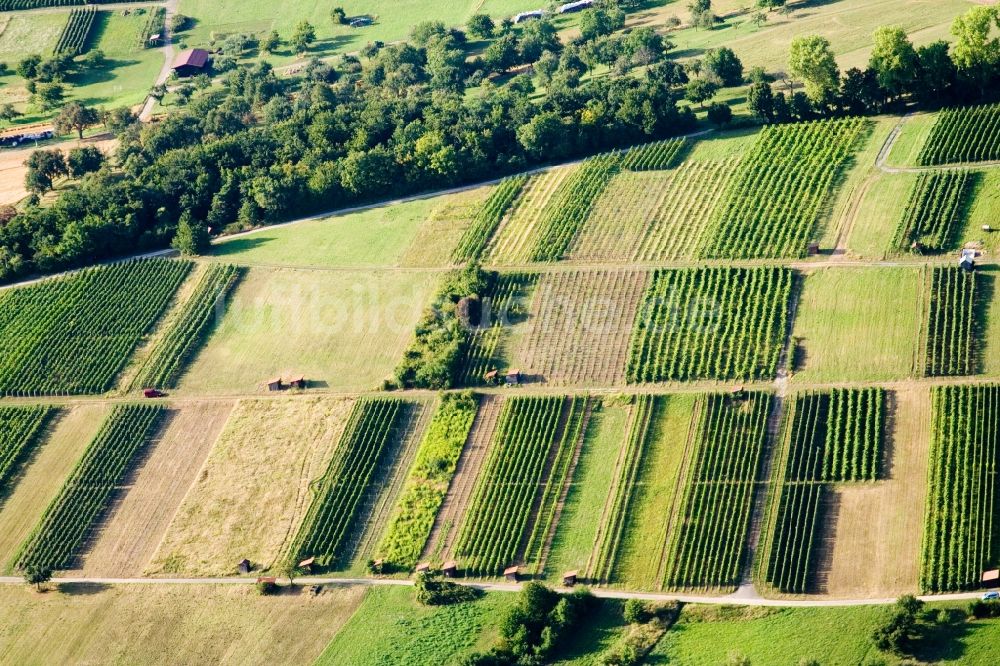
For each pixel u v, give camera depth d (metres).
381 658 157.00
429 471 182.62
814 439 171.50
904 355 179.25
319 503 180.50
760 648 146.88
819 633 146.88
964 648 138.75
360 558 173.38
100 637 168.12
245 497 185.25
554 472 178.12
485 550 169.38
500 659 152.75
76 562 181.12
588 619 157.38
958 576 149.38
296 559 173.62
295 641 162.38
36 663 165.75
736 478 169.12
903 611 141.50
